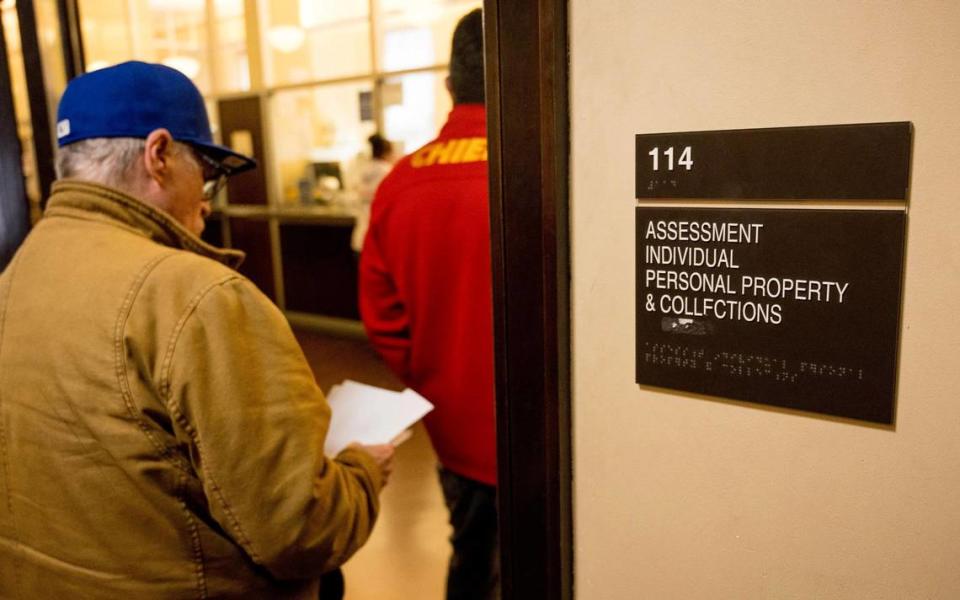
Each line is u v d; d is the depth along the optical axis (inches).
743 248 34.0
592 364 40.2
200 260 38.6
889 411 31.8
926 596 32.4
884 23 29.6
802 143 31.9
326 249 235.9
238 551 39.7
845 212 31.4
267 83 252.5
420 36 236.4
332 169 247.1
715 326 35.4
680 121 34.9
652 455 38.9
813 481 34.4
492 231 41.7
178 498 37.8
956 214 29.3
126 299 36.5
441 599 89.3
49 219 41.0
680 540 38.9
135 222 40.6
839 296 32.1
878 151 30.3
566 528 42.6
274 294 255.4
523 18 38.3
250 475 36.6
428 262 61.1
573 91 38.3
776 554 36.0
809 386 33.4
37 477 38.5
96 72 42.0
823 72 31.1
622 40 36.1
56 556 38.6
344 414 51.5
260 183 256.5
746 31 32.6
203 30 272.8
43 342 37.9
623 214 37.5
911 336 31.0
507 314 41.8
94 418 36.6
